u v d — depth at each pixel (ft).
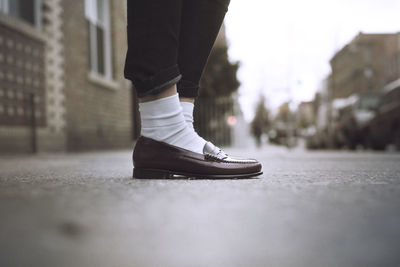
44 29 21.70
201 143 5.06
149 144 4.96
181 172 4.93
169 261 1.35
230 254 1.38
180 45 5.31
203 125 51.29
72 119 24.71
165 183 3.81
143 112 5.03
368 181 3.86
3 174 5.60
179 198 2.53
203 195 2.70
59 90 23.12
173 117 4.95
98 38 30.50
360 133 43.37
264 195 2.69
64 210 2.00
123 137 34.06
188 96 5.39
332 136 54.70
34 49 20.54
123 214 1.94
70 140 24.40
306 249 1.42
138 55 4.67
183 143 4.99
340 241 1.50
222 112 51.80
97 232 1.59
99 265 1.35
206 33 5.37
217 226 1.72
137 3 4.57
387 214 1.94
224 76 56.29
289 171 5.94
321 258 1.35
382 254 1.37
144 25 4.58
